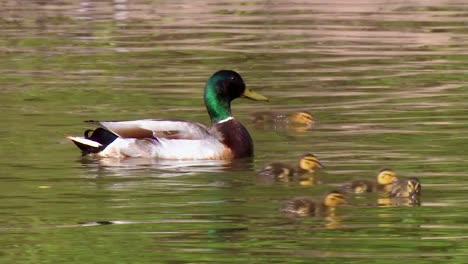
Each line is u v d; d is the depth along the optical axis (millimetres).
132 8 33938
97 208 14383
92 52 26750
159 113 20172
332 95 21594
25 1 35250
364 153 17109
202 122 19453
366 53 26188
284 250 12664
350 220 13844
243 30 29844
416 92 21625
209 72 24094
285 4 34625
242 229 13469
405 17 31719
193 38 28688
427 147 17312
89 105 20781
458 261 12164
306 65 24844
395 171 15945
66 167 16531
